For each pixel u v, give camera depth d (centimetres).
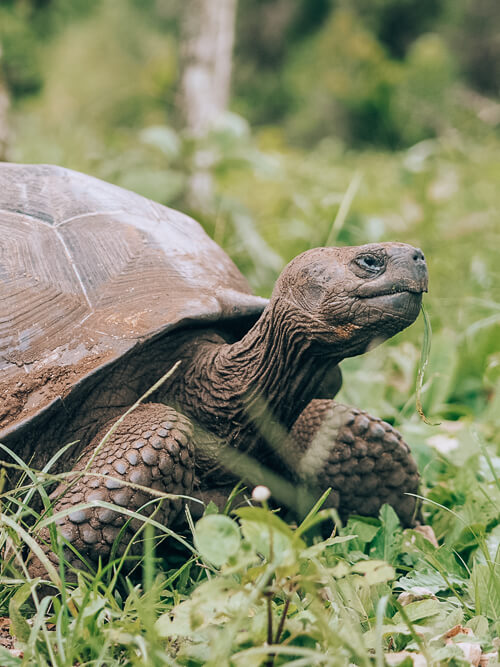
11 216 261
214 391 250
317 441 264
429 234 584
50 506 196
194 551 195
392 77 1605
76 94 1669
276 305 238
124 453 218
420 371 244
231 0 699
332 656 149
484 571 198
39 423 221
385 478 267
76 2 1335
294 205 629
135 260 257
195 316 243
